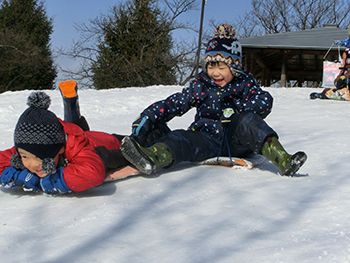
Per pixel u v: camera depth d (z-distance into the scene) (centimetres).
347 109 692
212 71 302
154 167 263
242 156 309
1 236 183
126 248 167
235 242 170
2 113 701
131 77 2841
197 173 283
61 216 206
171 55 2825
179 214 205
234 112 288
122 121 618
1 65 2661
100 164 242
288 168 262
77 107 306
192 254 160
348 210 201
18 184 249
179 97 312
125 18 2831
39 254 164
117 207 215
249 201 221
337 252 156
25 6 2936
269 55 2212
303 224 188
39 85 2858
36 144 228
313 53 1944
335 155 333
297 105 769
